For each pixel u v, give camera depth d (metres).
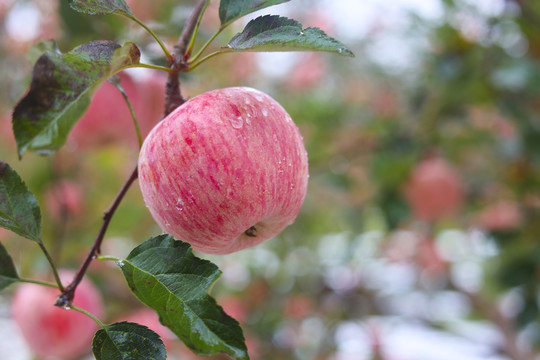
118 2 0.42
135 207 0.97
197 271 0.41
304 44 0.40
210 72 0.81
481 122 0.97
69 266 0.90
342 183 0.99
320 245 1.25
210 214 0.43
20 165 0.84
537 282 0.91
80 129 0.67
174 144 0.43
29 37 0.86
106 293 0.92
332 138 1.03
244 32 0.42
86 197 0.94
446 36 0.87
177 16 0.72
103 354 0.40
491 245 0.94
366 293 1.22
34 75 0.41
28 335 0.73
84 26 0.64
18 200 0.42
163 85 0.66
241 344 0.39
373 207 1.01
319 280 1.20
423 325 1.26
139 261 0.41
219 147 0.42
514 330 1.10
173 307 0.40
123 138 0.72
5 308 1.02
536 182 0.92
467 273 1.34
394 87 1.12
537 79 0.80
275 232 0.47
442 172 0.93
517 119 0.86
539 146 0.84
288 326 1.11
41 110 0.41
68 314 0.73
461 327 1.32
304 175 0.45
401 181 0.93
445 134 0.96
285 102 1.05
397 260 1.29
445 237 1.36
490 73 0.85
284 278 1.17
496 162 0.94
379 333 1.17
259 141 0.43
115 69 0.42
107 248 0.99
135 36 0.66
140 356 0.40
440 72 0.86
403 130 0.96
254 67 1.00
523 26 0.85
